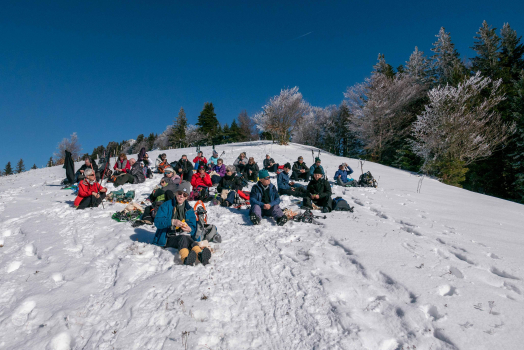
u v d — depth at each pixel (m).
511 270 3.89
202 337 2.65
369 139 32.66
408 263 3.95
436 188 13.30
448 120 19.88
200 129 59.84
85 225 5.68
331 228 5.30
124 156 10.94
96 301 3.24
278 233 5.18
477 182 23.11
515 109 21.50
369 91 32.91
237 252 4.38
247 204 7.17
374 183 11.11
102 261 4.18
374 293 3.32
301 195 8.23
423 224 6.14
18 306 3.11
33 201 8.18
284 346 2.65
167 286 3.41
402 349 2.55
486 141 20.17
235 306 3.15
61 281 3.67
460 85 20.58
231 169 8.17
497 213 8.69
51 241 4.92
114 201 7.41
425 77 37.19
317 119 54.28
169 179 8.28
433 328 2.73
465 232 5.78
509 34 30.84
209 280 3.57
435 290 3.29
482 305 3.05
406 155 26.56
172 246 4.40
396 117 31.41
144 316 2.93
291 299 3.24
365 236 4.92
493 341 2.55
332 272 3.76
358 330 2.72
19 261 4.23
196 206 4.59
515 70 28.05
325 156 24.30
